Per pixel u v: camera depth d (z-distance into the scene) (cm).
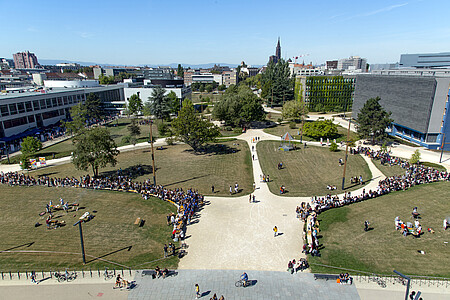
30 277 3366
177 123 8262
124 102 15625
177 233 4156
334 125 9969
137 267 3544
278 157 8119
